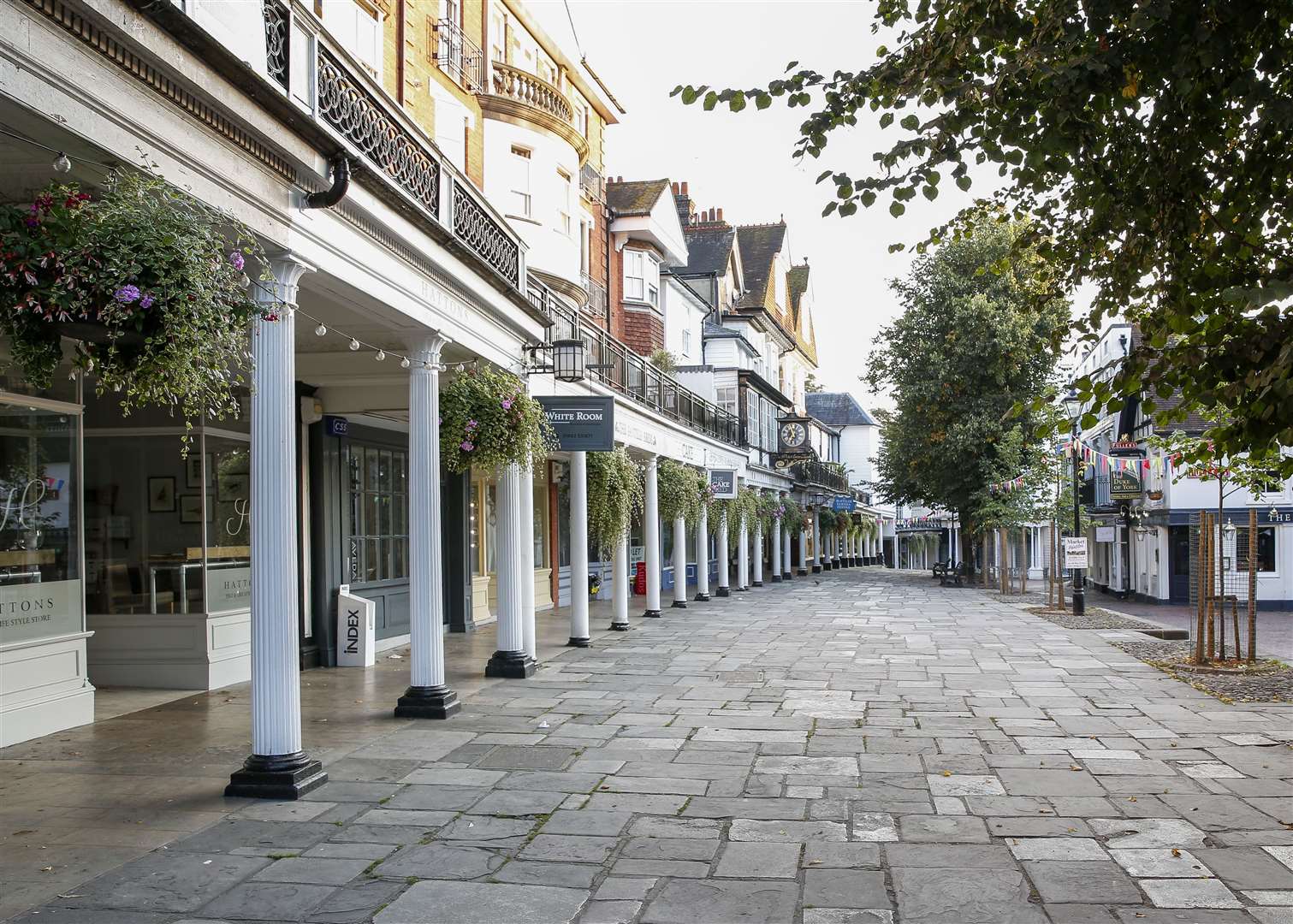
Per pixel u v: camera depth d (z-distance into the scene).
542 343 12.91
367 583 14.48
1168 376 4.00
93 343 4.54
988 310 34.84
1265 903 4.70
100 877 5.08
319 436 13.06
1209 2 3.62
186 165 5.41
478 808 6.37
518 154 18.62
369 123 7.85
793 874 5.16
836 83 4.50
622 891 4.93
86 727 8.84
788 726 9.05
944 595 30.41
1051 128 4.00
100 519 10.98
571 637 15.61
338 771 7.33
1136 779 7.05
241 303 5.12
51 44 4.33
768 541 43.50
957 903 4.75
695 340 37.59
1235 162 4.25
